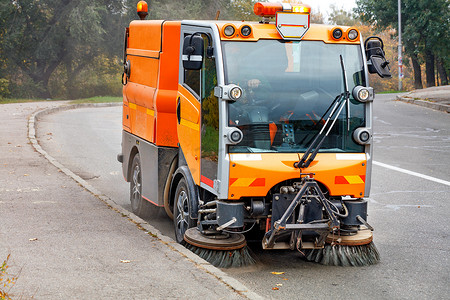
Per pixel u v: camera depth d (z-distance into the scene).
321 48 6.57
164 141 7.96
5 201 8.84
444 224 8.58
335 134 6.50
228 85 6.10
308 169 6.30
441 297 5.73
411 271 6.53
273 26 6.52
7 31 45.25
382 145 16.23
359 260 6.69
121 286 5.30
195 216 6.96
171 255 6.28
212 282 5.45
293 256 7.10
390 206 9.67
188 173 7.23
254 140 6.25
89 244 6.65
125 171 9.87
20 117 22.44
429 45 55.78
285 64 6.45
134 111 9.32
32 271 5.66
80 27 43.00
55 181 10.48
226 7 50.47
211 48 6.40
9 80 47.94
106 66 52.91
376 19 59.84
